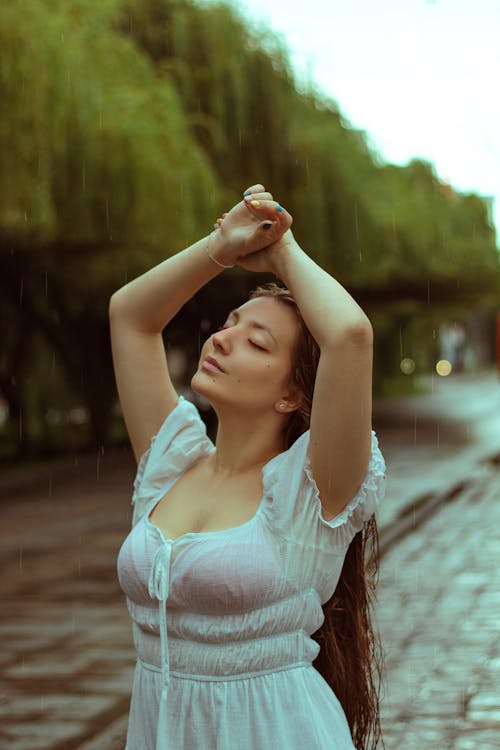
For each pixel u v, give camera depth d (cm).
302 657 246
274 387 256
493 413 3891
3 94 1444
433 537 1260
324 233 2228
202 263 265
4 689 692
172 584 242
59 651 789
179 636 245
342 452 240
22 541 1339
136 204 1673
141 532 254
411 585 976
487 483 1834
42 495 1845
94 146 1609
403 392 5244
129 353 282
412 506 1517
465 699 637
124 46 1788
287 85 2120
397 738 572
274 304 260
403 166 3106
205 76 2003
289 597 243
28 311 2400
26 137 1460
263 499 246
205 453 270
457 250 3020
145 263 2167
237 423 258
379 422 3472
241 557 239
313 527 243
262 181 2108
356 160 2409
